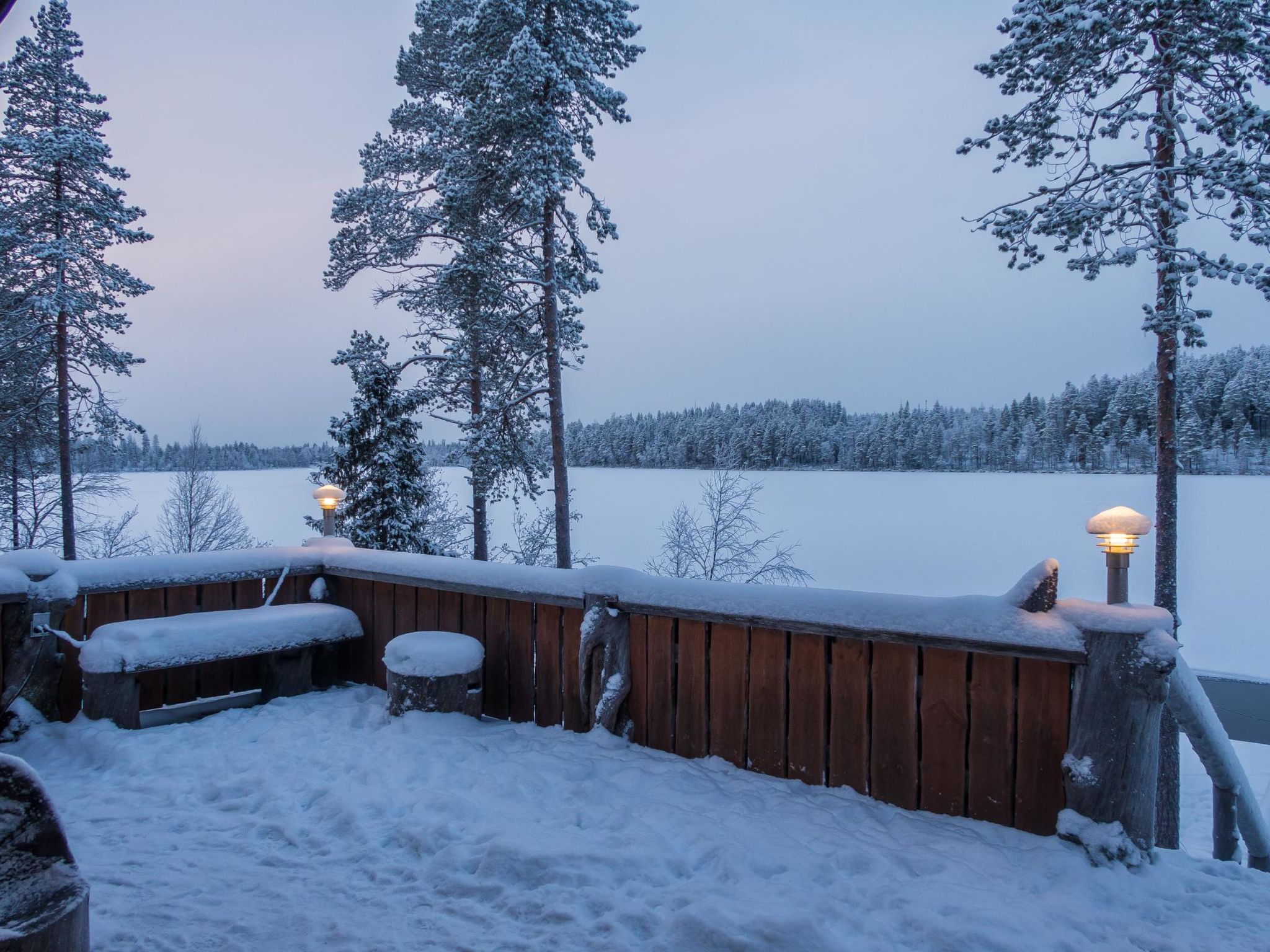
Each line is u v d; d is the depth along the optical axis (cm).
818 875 240
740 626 338
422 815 285
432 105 1424
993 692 282
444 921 218
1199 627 1816
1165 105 801
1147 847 254
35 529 1969
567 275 1258
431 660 396
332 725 399
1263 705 1215
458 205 1167
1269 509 2973
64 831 164
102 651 392
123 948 202
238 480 6475
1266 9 771
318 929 213
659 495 3106
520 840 258
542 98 1145
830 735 316
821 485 3753
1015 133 885
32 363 1650
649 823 278
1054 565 276
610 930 209
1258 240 740
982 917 213
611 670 375
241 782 321
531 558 1803
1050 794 270
